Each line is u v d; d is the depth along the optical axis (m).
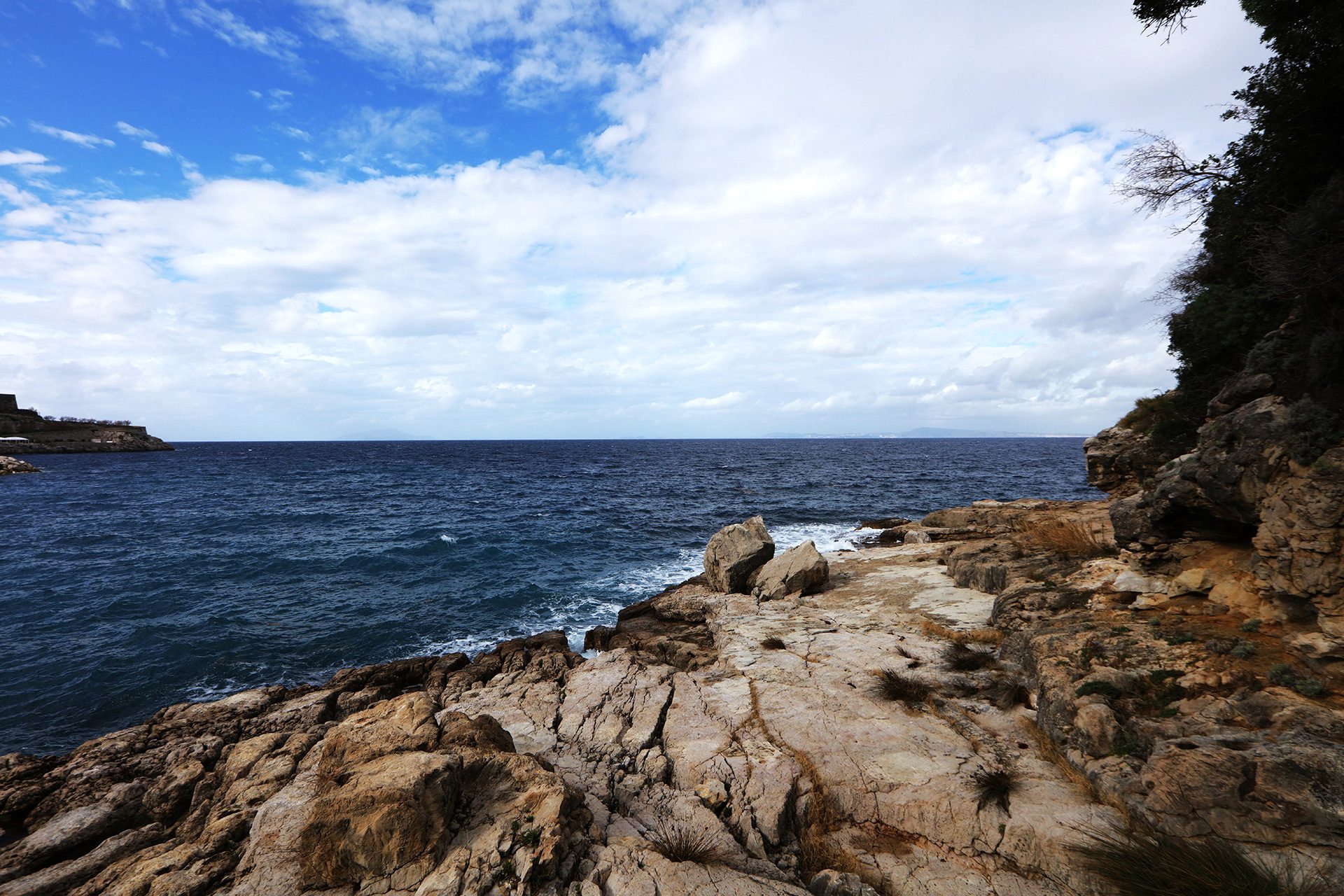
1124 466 17.34
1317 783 4.86
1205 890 4.52
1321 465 6.39
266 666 15.81
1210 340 11.41
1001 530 22.23
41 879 6.12
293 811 5.99
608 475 74.12
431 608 20.31
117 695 14.14
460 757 5.77
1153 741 6.08
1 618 19.33
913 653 10.54
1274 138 9.98
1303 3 9.21
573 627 18.36
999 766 6.86
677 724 8.48
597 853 5.23
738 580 17.52
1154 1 10.14
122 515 39.75
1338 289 7.35
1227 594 7.70
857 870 5.70
